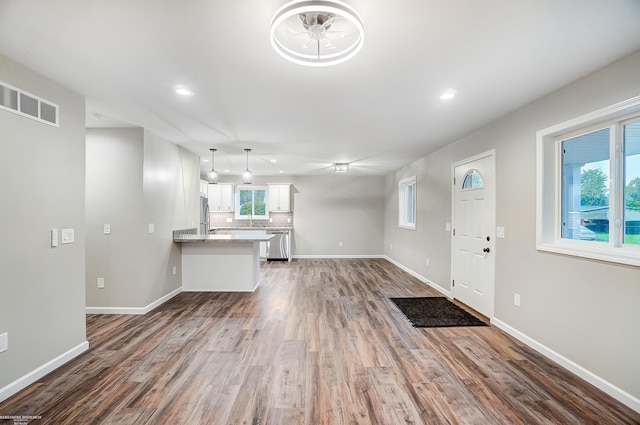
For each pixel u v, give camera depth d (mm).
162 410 1898
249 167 6812
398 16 1536
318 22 1523
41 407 1922
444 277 4645
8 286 2027
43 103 2264
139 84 2387
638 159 2078
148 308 3773
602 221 2287
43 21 1591
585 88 2248
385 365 2463
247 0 1423
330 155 5379
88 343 2729
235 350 2719
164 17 1555
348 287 5051
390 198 7758
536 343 2727
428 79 2289
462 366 2451
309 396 2051
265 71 2156
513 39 1758
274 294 4598
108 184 3645
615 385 2033
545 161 2662
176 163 4555
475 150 3762
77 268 2604
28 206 2162
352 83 2359
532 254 2783
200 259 4762
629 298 1961
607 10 1495
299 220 8227
